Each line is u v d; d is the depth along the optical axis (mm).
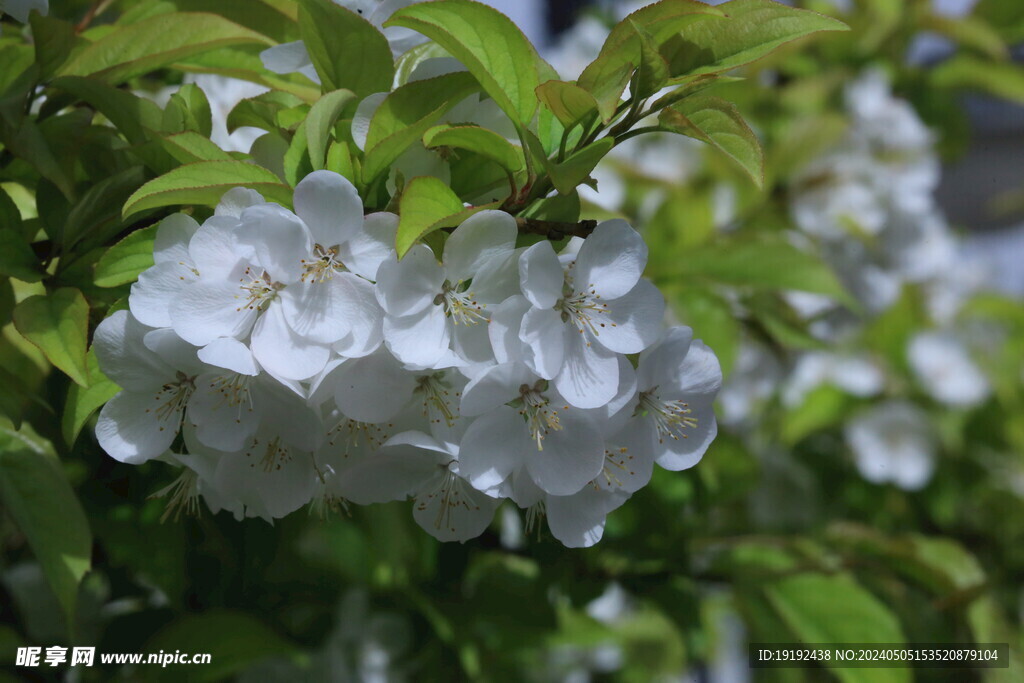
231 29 890
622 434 827
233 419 807
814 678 1116
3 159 897
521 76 816
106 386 824
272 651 967
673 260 1033
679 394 833
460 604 1014
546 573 1012
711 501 1058
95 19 975
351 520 997
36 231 872
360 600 1031
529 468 813
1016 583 1252
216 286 800
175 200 806
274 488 824
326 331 801
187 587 993
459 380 808
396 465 821
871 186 1274
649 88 813
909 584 1055
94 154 879
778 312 1095
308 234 798
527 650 1055
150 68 892
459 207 802
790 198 1262
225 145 928
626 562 1019
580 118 815
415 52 860
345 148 821
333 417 818
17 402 835
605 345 810
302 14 838
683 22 815
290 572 1023
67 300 826
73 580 843
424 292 802
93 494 973
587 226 812
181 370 814
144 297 804
